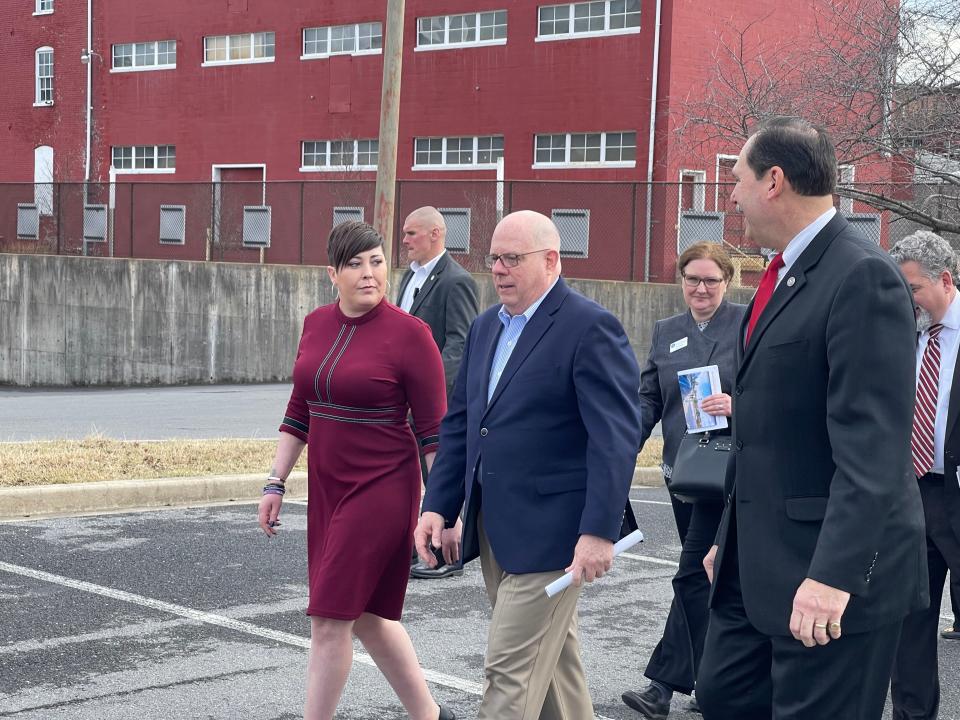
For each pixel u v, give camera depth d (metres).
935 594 4.82
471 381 4.16
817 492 3.07
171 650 5.88
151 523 8.97
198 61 36.41
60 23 39.78
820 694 3.06
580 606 7.02
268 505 4.74
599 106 28.36
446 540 4.25
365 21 32.78
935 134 13.02
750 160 3.15
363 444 4.40
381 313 4.50
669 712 5.21
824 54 16.09
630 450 3.84
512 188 24.25
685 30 27.12
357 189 26.23
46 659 5.70
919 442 4.88
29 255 28.95
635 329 20.77
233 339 25.25
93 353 27.78
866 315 2.94
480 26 30.62
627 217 23.17
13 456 10.43
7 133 41.47
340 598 4.29
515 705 3.83
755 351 3.16
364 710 5.14
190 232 28.58
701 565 5.10
